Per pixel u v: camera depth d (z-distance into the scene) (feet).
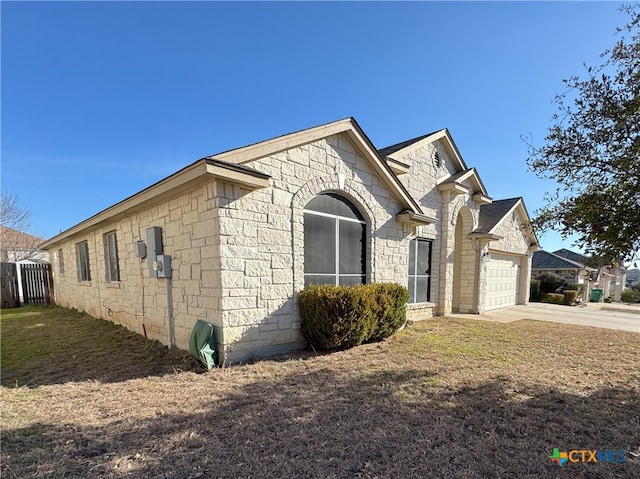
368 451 8.53
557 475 7.55
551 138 11.45
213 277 16.43
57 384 14.29
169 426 10.00
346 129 21.84
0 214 74.90
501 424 10.12
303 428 9.82
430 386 13.52
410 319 31.24
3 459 8.21
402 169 30.89
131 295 25.45
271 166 18.17
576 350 20.42
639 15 9.59
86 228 32.37
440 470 7.71
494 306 45.65
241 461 8.07
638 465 8.01
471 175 39.73
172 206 19.83
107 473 7.57
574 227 10.71
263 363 16.65
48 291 51.98
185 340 18.98
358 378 14.51
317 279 21.27
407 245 28.53
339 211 22.86
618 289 93.66
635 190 8.96
